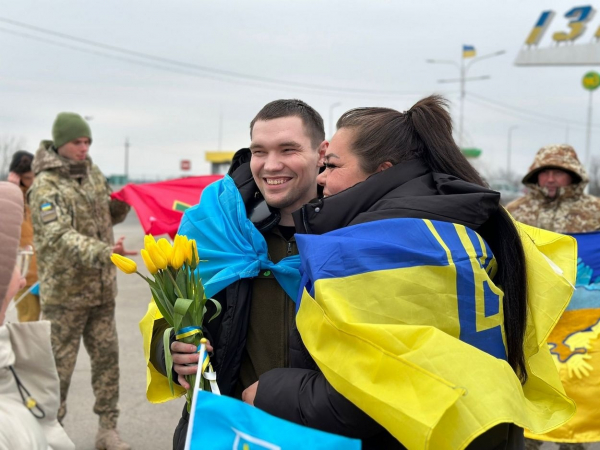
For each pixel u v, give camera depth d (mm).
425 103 1913
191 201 4996
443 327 1549
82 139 4113
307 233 1754
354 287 1519
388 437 1673
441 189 1742
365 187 1759
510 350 1737
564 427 3117
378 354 1442
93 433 4305
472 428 1379
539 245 2037
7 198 1771
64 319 3961
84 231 4145
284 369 1720
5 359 1796
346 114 1946
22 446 1692
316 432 1392
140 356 6043
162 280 1798
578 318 3256
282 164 2100
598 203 4363
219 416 1450
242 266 2047
